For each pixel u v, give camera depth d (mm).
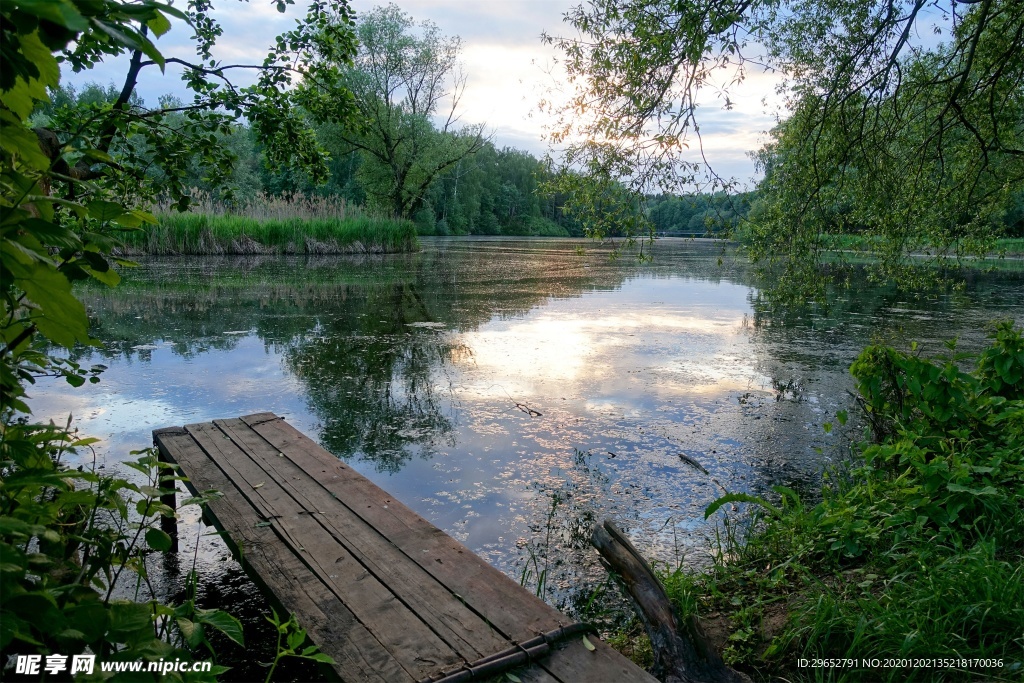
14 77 868
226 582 2729
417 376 6008
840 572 2607
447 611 1914
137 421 4645
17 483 1161
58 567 1214
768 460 4109
